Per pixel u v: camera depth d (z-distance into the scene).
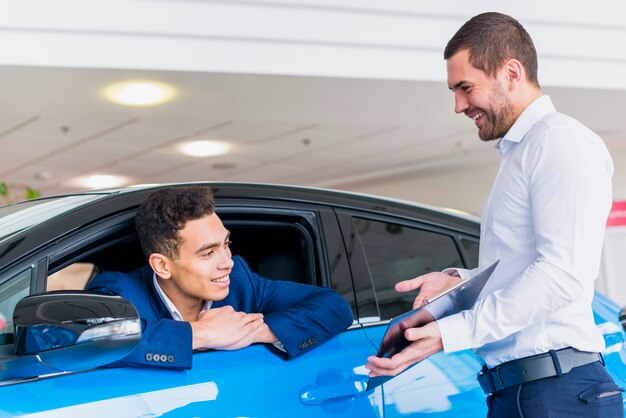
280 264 2.20
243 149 8.54
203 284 1.74
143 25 5.20
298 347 1.73
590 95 6.63
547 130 1.55
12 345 1.46
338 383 1.75
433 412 1.85
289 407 1.67
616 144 9.17
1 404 1.41
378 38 5.72
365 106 6.66
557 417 1.56
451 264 2.18
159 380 1.57
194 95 6.03
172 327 1.62
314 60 5.58
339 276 1.97
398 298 2.03
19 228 1.68
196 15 5.31
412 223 2.17
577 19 6.27
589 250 1.49
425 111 6.95
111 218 1.74
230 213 1.90
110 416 1.48
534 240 1.59
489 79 1.61
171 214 1.70
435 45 5.89
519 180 1.59
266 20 5.47
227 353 1.69
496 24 1.61
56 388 1.48
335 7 5.62
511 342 1.59
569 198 1.49
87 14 5.07
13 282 1.53
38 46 4.99
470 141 8.66
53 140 7.66
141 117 6.77
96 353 1.36
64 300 1.35
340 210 2.06
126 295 1.75
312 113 6.86
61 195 2.00
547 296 1.49
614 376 2.10
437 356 1.90
